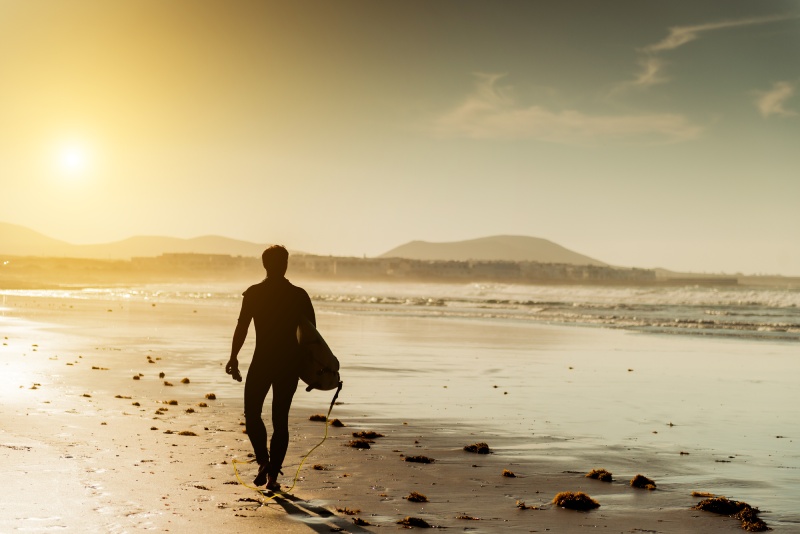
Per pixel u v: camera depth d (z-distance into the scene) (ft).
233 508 18.04
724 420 36.09
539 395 43.65
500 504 19.84
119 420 30.32
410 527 17.24
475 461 25.59
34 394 36.65
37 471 20.71
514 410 37.70
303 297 20.76
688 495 21.58
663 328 128.06
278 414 20.26
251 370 20.48
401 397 41.45
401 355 67.72
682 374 57.31
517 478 23.18
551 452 27.66
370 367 57.36
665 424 34.68
